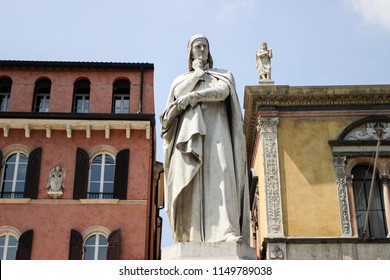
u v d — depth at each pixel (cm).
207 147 573
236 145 582
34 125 3075
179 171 560
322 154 2725
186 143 564
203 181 563
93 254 2886
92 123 3078
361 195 2684
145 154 3072
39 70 3281
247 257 522
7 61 3253
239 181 576
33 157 3030
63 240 2886
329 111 2797
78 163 3028
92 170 3055
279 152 2738
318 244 2538
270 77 2922
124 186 2988
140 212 2945
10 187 3012
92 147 3078
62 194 2967
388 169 2697
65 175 3012
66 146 3073
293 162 2714
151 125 3130
